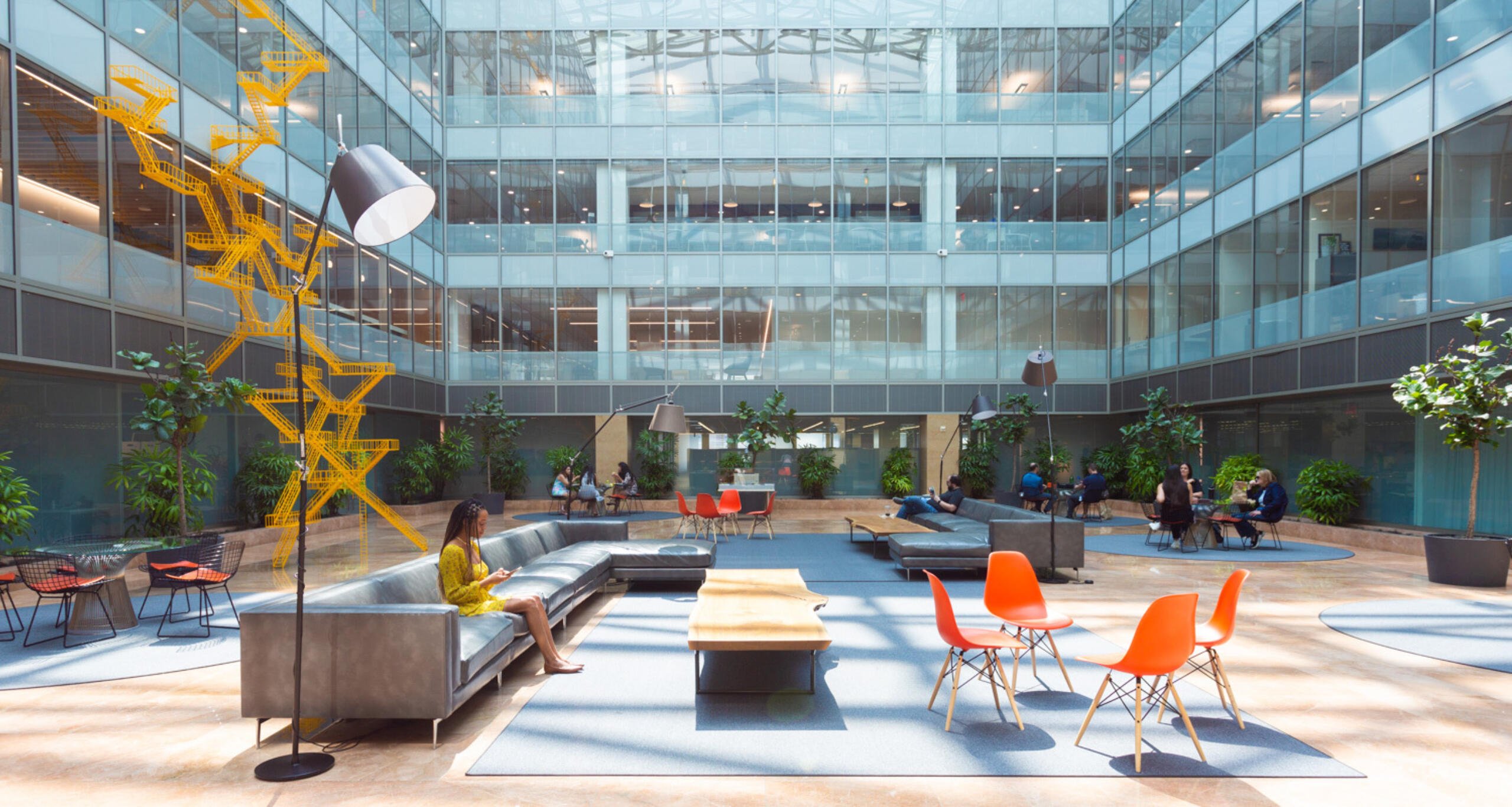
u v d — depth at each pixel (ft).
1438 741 14.14
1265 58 47.78
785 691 17.29
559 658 19.17
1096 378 67.87
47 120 30.53
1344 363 41.24
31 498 32.78
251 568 35.50
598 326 68.18
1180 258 57.26
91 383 35.53
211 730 15.06
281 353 44.65
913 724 15.24
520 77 68.74
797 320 68.18
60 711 16.14
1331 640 21.35
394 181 12.87
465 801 11.92
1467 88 34.27
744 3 68.74
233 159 41.01
